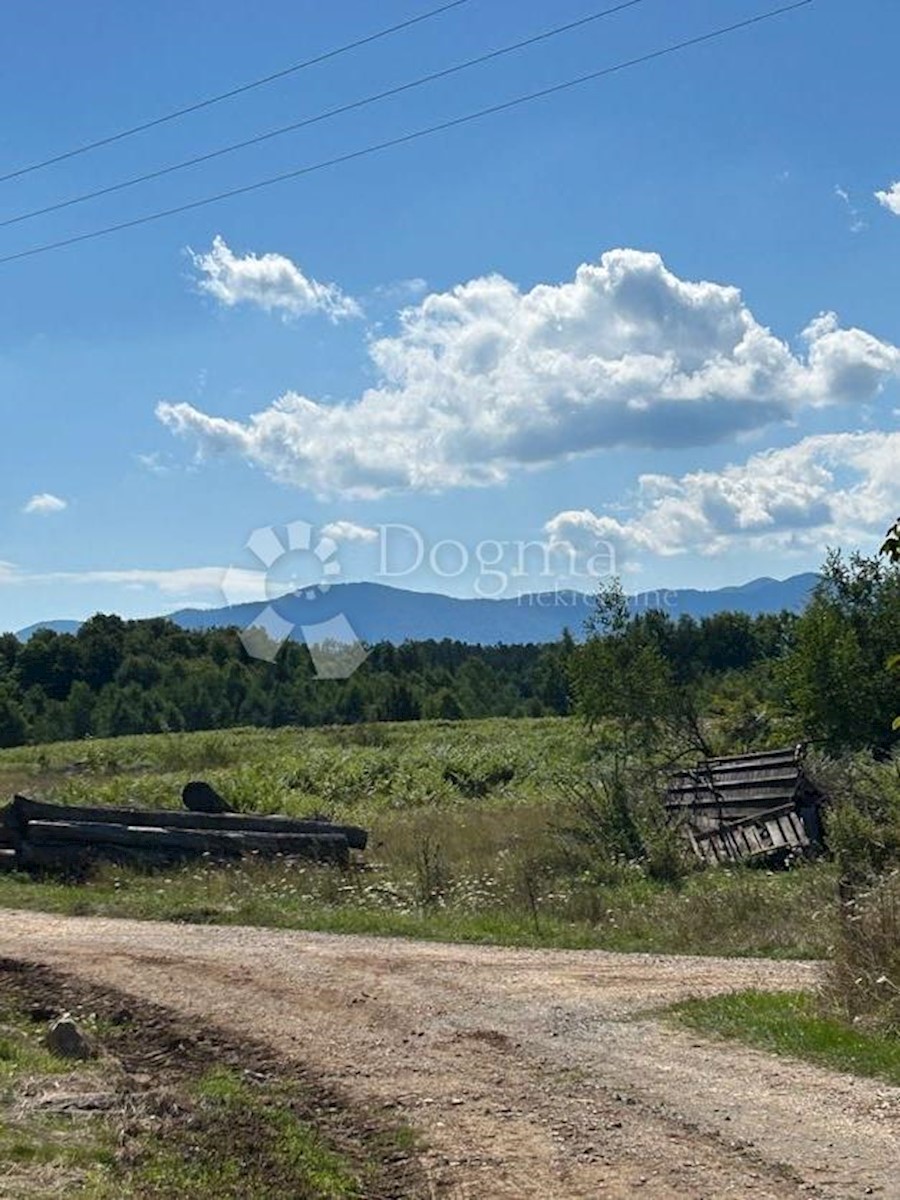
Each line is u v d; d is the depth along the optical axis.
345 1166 7.96
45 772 44.75
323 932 16.23
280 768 39.44
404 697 74.31
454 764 40.50
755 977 12.95
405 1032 10.62
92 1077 9.55
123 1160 7.70
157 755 48.88
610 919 17.19
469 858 22.33
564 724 57.50
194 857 21.61
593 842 23.06
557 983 12.57
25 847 20.86
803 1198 7.03
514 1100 8.83
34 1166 7.40
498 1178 7.52
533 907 17.53
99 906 17.92
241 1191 7.43
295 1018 11.12
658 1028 10.73
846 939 11.27
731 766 25.72
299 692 75.88
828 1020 10.61
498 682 88.19
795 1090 8.95
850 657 31.00
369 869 22.19
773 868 22.45
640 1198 7.11
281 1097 9.16
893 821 20.36
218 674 78.81
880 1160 7.58
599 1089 9.02
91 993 12.18
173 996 11.92
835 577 32.78
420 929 16.39
